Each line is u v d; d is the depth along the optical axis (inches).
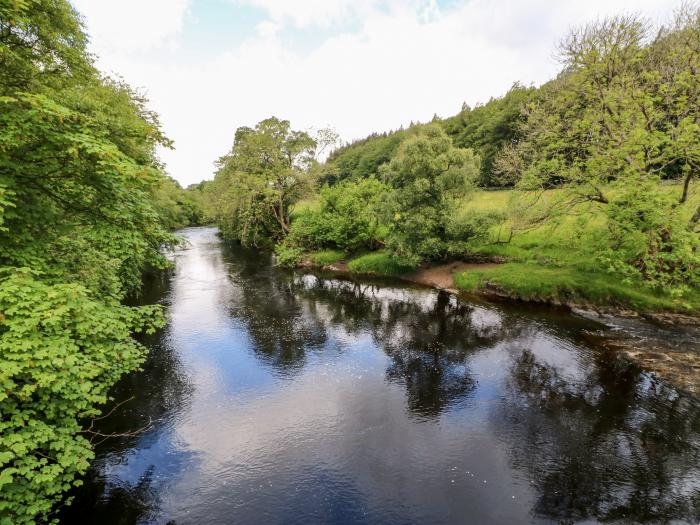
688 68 703.7
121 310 366.6
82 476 358.6
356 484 346.0
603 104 784.9
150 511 321.7
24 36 402.3
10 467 236.1
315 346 648.4
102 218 379.9
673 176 1032.8
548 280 828.0
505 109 2126.0
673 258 642.8
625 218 715.4
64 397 253.9
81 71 502.0
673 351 562.6
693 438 392.5
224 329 729.0
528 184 872.3
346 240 1355.8
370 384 518.3
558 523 302.5
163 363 588.4
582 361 556.4
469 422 431.5
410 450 388.5
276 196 1665.8
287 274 1249.4
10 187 300.2
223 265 1425.9
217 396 494.6
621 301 745.6
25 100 259.0
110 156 283.0
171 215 1742.1
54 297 262.8
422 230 994.1
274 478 355.3
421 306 858.1
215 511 320.8
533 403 463.2
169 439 410.9
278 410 462.0
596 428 413.1
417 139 985.5
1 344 224.4
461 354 601.6
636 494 327.9
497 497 328.8
